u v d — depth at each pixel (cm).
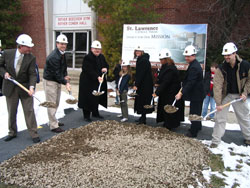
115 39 1102
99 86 559
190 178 328
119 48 1118
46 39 1509
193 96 479
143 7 1096
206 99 645
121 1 1004
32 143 452
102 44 1134
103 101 630
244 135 470
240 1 1094
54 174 328
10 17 1458
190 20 1230
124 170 336
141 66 533
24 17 1545
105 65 621
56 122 523
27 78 446
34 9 1511
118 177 319
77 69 1548
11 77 429
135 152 396
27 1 1520
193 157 389
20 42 409
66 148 414
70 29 1497
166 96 523
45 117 620
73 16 1473
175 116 520
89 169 339
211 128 568
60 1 1492
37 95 807
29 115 452
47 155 386
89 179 315
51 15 1508
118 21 1075
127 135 476
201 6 1209
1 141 459
